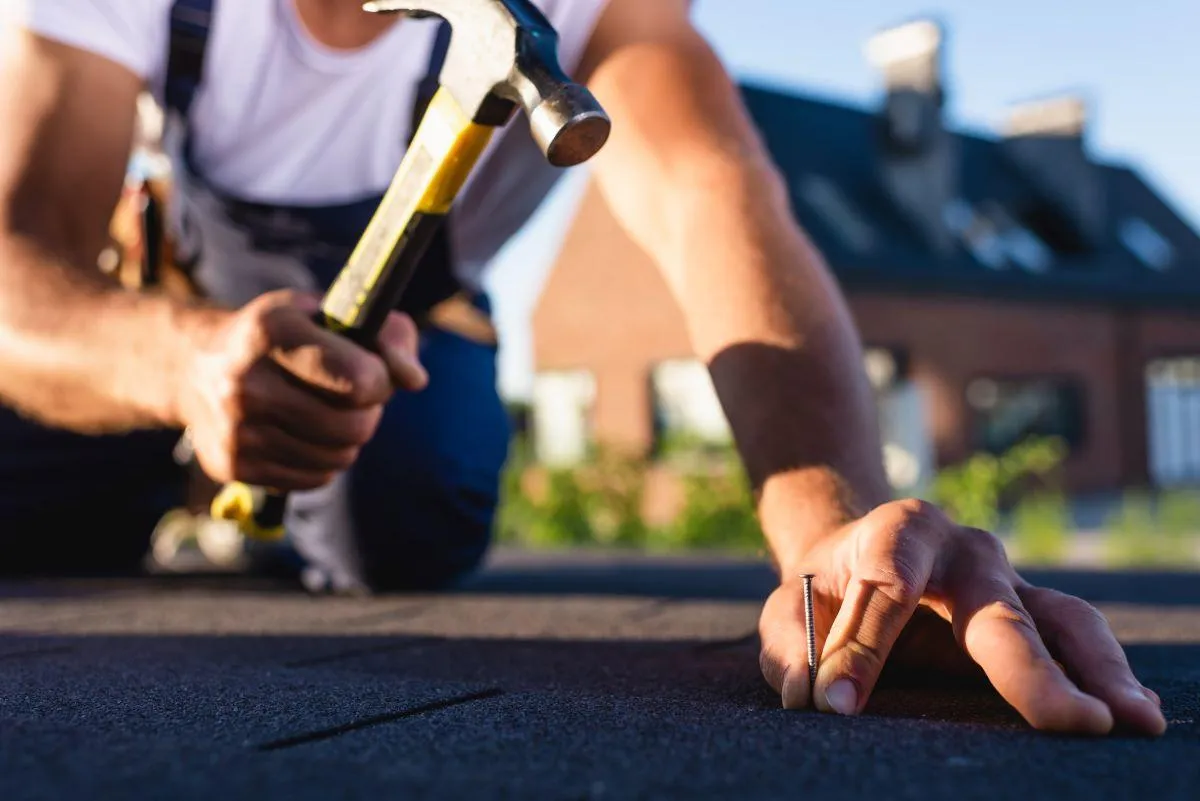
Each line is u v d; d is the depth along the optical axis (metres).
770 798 0.62
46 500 2.39
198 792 0.64
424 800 0.62
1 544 2.49
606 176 1.54
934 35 15.72
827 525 1.04
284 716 0.88
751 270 1.25
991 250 16.62
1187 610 1.86
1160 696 0.96
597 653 1.32
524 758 0.72
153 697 0.99
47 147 1.34
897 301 14.62
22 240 1.30
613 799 0.62
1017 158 19.03
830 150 16.66
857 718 0.85
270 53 1.61
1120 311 17.30
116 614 1.87
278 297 1.13
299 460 1.16
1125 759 0.71
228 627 1.67
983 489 8.66
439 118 0.97
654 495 13.65
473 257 2.13
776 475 1.11
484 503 2.38
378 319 1.11
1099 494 16.86
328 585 2.35
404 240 1.04
